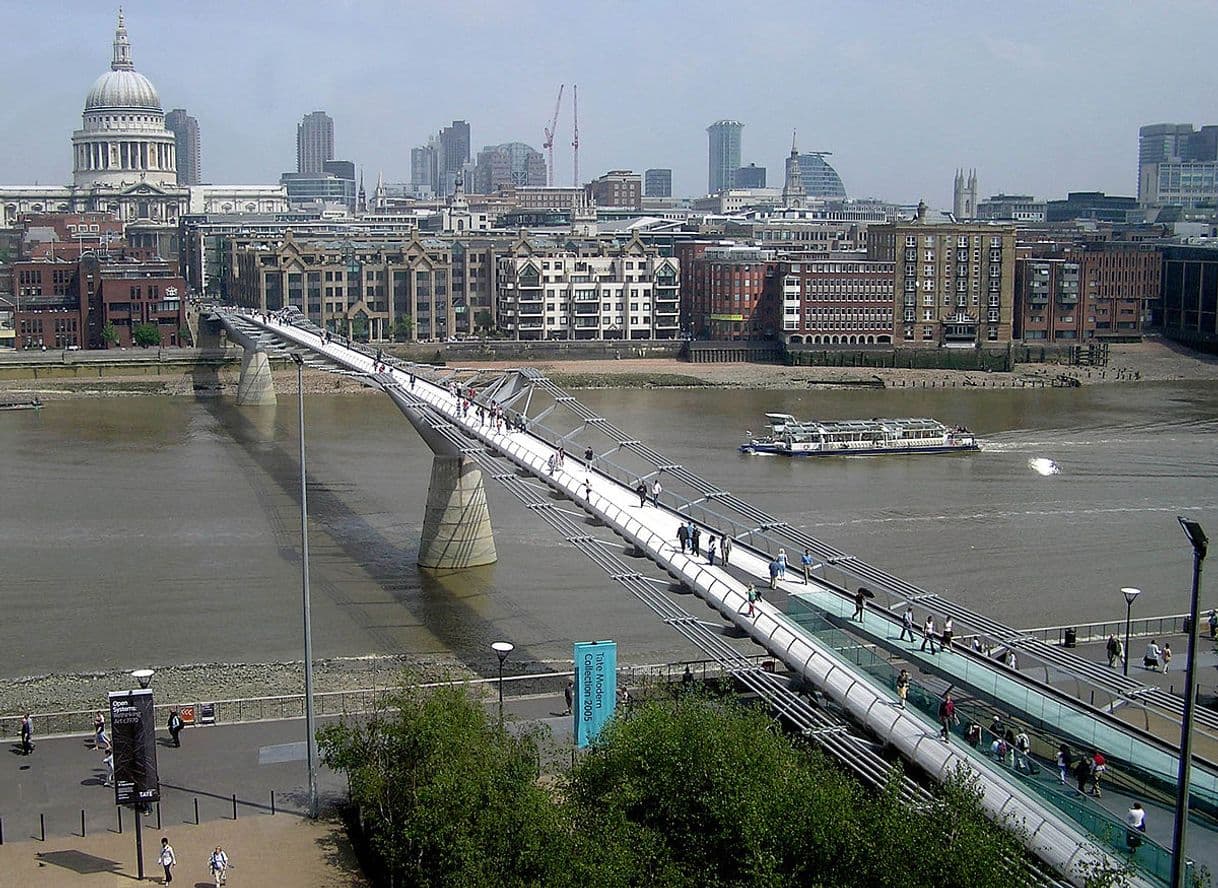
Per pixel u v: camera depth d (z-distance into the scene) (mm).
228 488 174375
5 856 67375
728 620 85625
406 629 115625
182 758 79812
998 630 83938
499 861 58562
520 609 121500
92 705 94438
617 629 115062
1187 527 45094
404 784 65250
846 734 70188
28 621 117000
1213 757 69750
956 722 70625
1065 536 151750
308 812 72250
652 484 117125
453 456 134500
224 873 65188
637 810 59688
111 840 69125
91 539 145875
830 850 53312
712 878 55781
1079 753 68938
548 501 108000
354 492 172875
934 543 147625
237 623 117062
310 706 72562
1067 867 55938
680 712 66062
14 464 191625
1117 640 96438
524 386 151625
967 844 51594
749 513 109250
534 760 67000
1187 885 52438
